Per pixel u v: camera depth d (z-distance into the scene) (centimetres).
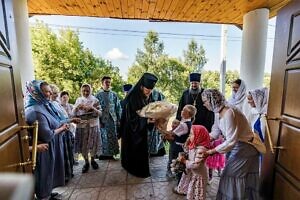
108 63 1167
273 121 163
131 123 254
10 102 114
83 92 273
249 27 321
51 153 187
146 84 249
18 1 245
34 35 938
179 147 217
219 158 226
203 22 390
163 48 1294
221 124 161
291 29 142
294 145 135
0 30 106
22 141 131
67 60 995
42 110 183
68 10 330
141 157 251
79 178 254
